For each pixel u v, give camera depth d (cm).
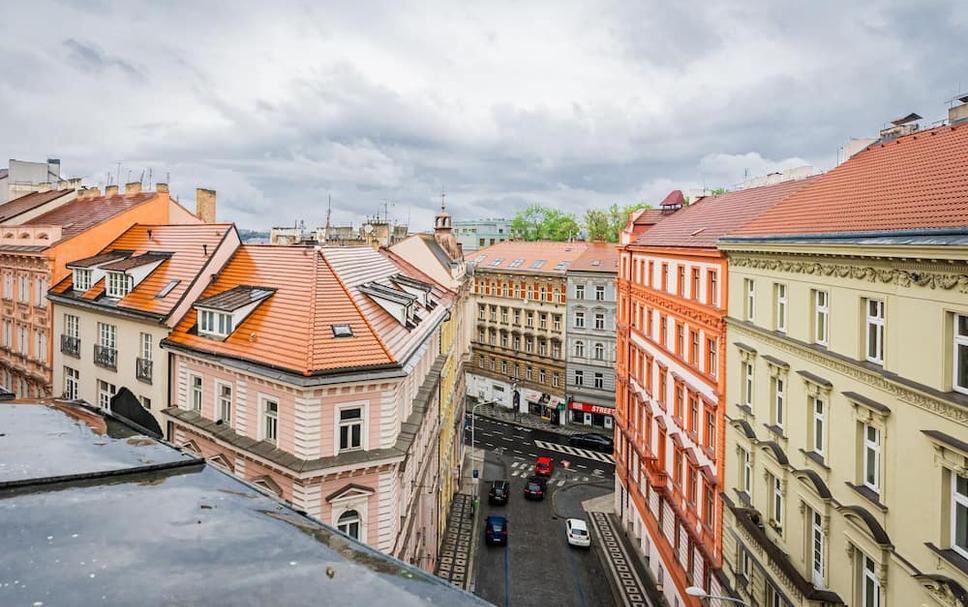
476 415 6919
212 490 513
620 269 4397
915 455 1423
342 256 2838
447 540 3922
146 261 3045
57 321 3397
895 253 1456
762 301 2208
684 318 2991
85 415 789
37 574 352
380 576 375
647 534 3672
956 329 1330
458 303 4912
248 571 369
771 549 1992
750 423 2284
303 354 2064
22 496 477
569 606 3166
